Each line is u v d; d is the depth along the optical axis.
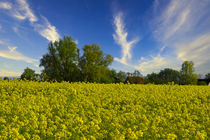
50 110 8.22
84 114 7.65
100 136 5.41
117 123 6.09
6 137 5.17
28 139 5.30
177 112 8.33
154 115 7.81
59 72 36.00
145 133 5.66
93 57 36.25
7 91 13.20
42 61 37.06
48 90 13.41
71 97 11.72
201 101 11.37
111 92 12.71
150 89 14.71
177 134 5.81
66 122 6.46
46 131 5.88
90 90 13.76
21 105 8.59
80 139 5.14
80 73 37.47
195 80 41.03
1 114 7.59
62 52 35.81
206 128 6.50
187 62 41.44
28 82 16.64
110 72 39.56
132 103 9.85
